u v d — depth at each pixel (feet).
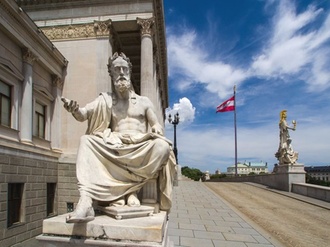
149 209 13.05
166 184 14.51
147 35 70.23
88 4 72.23
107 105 15.29
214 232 31.37
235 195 68.28
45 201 55.47
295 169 74.23
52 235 11.23
